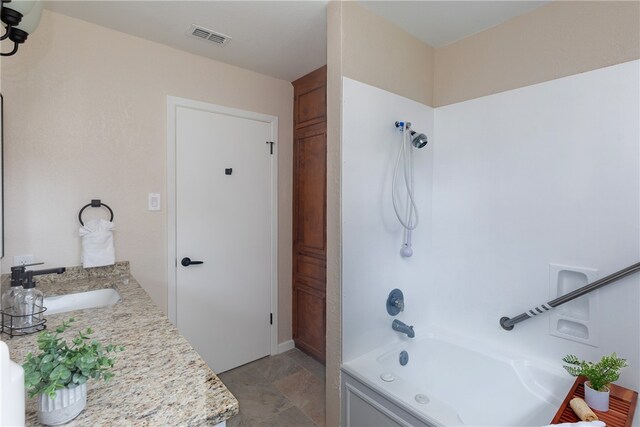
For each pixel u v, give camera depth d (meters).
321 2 1.69
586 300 1.59
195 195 2.33
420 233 2.13
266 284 2.74
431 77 2.17
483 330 1.98
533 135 1.74
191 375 0.88
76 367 0.70
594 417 1.21
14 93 1.68
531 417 1.61
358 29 1.70
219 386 0.83
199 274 2.37
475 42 1.98
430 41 2.09
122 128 2.02
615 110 1.48
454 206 2.11
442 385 2.00
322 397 2.22
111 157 1.99
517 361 1.75
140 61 2.08
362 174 1.75
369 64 1.75
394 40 1.89
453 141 2.10
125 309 1.39
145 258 2.13
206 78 2.36
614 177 1.49
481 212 1.97
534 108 1.74
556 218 1.67
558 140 1.66
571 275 1.64
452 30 1.95
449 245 2.14
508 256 1.86
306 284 2.78
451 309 2.14
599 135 1.53
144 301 1.50
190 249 2.32
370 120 1.77
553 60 1.67
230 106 2.48
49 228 1.79
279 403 2.16
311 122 2.66
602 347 1.53
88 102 1.90
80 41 1.87
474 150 2.00
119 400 0.76
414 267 2.10
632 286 1.45
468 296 2.05
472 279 2.03
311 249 2.71
